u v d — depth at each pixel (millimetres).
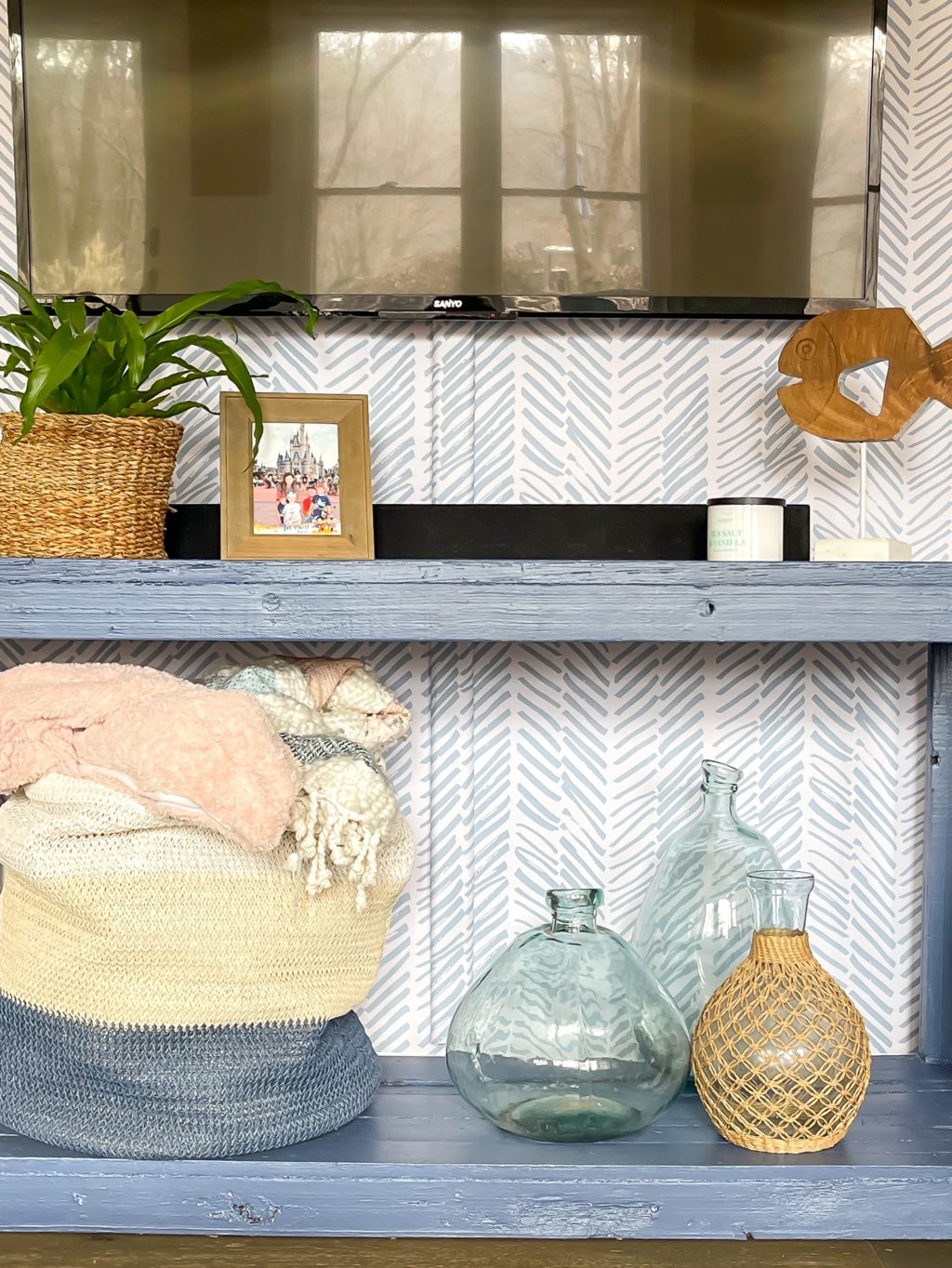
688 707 1622
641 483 1606
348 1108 1317
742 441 1611
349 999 1304
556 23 1508
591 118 1519
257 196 1512
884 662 1628
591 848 1623
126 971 1228
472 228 1523
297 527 1458
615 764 1620
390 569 1264
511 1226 1222
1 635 1257
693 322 1603
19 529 1316
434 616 1268
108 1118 1221
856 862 1632
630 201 1527
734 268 1535
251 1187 1216
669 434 1606
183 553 1563
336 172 1513
